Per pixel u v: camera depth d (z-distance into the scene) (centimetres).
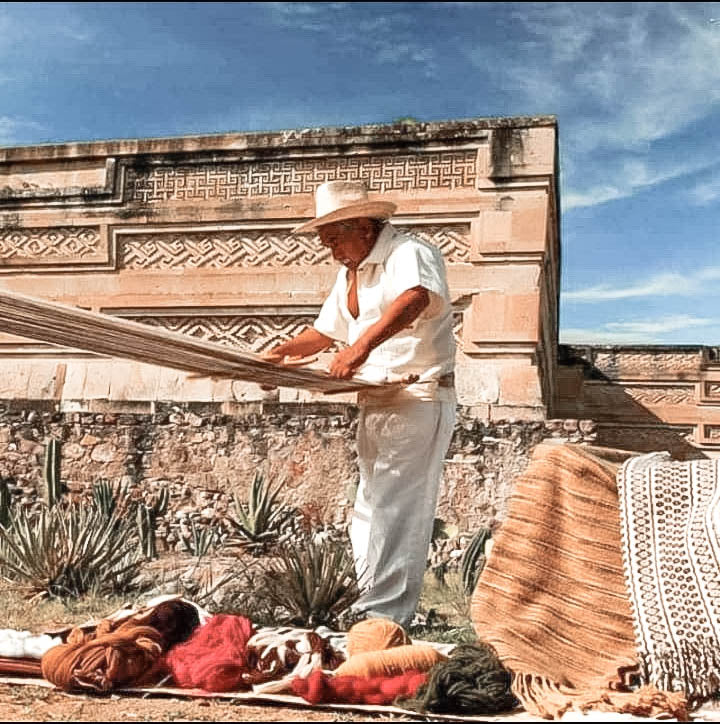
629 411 1694
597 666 446
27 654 454
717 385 1669
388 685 420
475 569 894
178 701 413
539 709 404
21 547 791
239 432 1059
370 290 607
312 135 1135
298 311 1127
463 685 408
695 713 409
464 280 1086
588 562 474
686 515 462
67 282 1194
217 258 1162
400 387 601
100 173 1214
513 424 1002
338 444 1036
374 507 605
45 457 1073
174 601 487
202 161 1168
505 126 1088
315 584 620
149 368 1142
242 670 434
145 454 1073
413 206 1102
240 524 994
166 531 1049
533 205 1073
